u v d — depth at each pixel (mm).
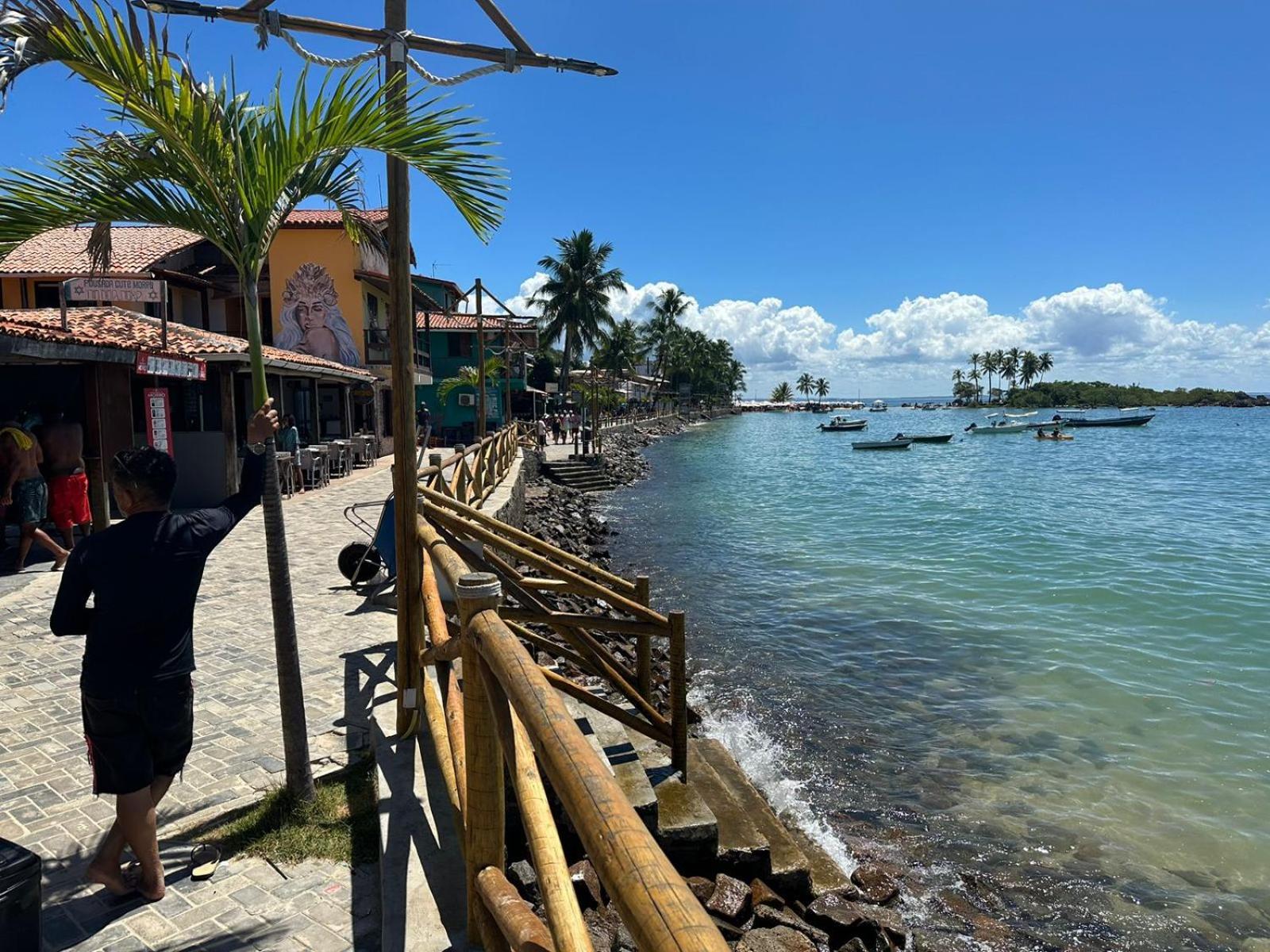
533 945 1874
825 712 8570
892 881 5297
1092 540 19547
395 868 3248
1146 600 13609
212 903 3258
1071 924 5047
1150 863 5754
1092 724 8273
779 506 27062
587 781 1438
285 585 3855
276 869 3523
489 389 38375
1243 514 23953
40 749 4691
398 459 4402
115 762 3068
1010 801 6625
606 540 20234
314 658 6355
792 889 4551
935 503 27422
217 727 4996
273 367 16266
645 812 4219
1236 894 5402
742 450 58250
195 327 20922
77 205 3404
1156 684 9477
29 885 2455
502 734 2207
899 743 7770
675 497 29797
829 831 6086
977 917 5051
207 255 21156
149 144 3406
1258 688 9305
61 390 11336
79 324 11078
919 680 9602
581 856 4098
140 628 3006
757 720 8328
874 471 40688
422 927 2822
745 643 11062
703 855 4344
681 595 14016
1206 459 46438
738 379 144125
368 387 26000
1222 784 6949
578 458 34906
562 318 54406
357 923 3131
